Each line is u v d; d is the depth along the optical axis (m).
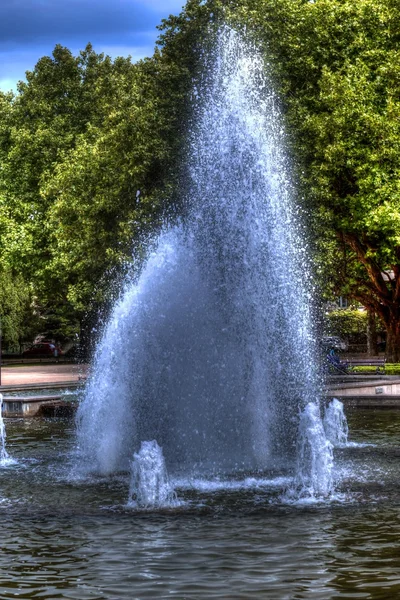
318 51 31.89
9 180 48.50
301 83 32.38
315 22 31.97
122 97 31.97
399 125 30.75
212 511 10.23
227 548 8.34
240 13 31.14
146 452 11.03
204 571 7.53
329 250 29.92
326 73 30.70
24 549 8.43
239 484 12.17
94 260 33.44
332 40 32.28
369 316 50.12
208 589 7.01
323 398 23.44
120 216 32.06
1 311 55.66
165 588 7.06
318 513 10.01
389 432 18.09
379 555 7.97
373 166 30.94
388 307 36.22
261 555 8.05
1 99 51.34
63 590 7.06
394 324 36.19
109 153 32.84
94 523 9.63
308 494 11.24
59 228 40.28
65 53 49.59
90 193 34.62
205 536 8.88
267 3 31.75
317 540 8.62
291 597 6.75
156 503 10.77
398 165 31.27
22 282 56.19
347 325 60.00
